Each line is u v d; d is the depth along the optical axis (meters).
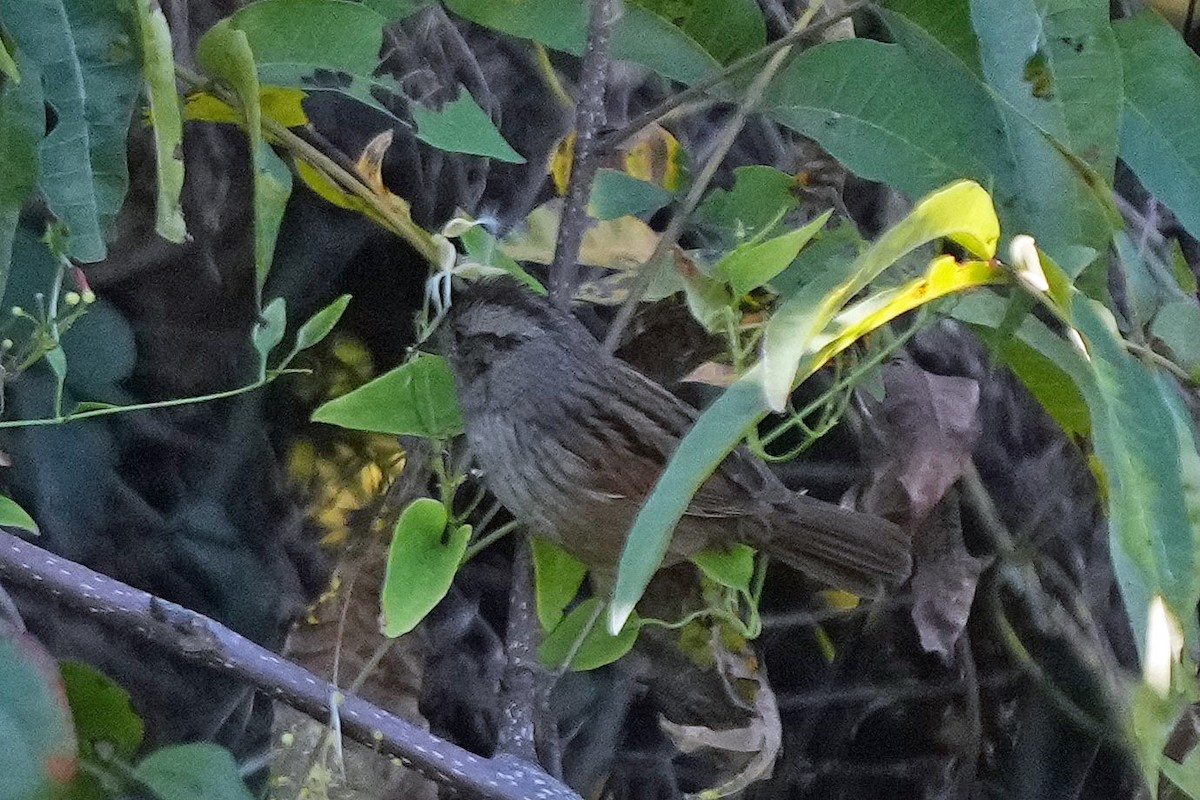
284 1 2.92
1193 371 3.29
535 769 2.78
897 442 3.85
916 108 3.04
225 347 3.94
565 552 3.42
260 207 2.79
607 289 3.61
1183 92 2.93
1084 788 4.40
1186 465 2.13
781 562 4.14
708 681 3.55
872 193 4.09
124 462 3.90
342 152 3.84
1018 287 2.49
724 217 3.58
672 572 3.59
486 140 3.10
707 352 3.70
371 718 2.67
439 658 4.04
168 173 2.58
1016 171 2.78
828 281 2.04
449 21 3.93
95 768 2.88
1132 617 1.98
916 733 4.41
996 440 4.25
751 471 3.48
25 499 3.75
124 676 3.91
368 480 4.00
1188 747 2.98
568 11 3.33
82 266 3.69
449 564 2.82
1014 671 4.39
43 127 2.60
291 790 3.33
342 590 3.50
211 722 3.95
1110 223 2.73
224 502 3.97
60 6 2.58
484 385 3.36
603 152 3.32
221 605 3.94
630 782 4.31
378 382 3.13
